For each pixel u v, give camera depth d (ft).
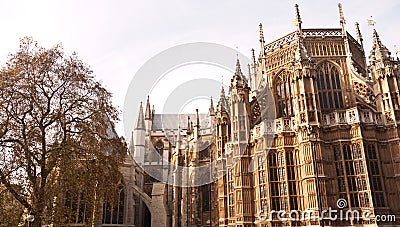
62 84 100.68
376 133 122.11
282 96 156.56
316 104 125.90
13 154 93.30
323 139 123.13
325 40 155.12
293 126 130.41
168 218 211.20
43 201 90.63
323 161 119.44
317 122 123.34
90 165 101.19
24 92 95.25
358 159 118.01
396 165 117.80
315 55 152.87
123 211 196.44
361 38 171.94
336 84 149.28
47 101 99.81
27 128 94.32
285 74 157.48
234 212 138.51
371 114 123.75
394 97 124.67
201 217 187.21
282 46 161.17
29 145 93.09
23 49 99.86
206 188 191.83
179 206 203.31
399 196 114.73
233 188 140.56
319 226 111.45
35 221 88.12
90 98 104.83
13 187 91.66
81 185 99.19
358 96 144.36
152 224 202.39
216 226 169.17
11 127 93.86
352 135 121.49
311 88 127.95
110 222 189.47
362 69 161.58
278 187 126.21
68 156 95.91
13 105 94.68
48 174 101.40
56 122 100.32
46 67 97.71
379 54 131.03
